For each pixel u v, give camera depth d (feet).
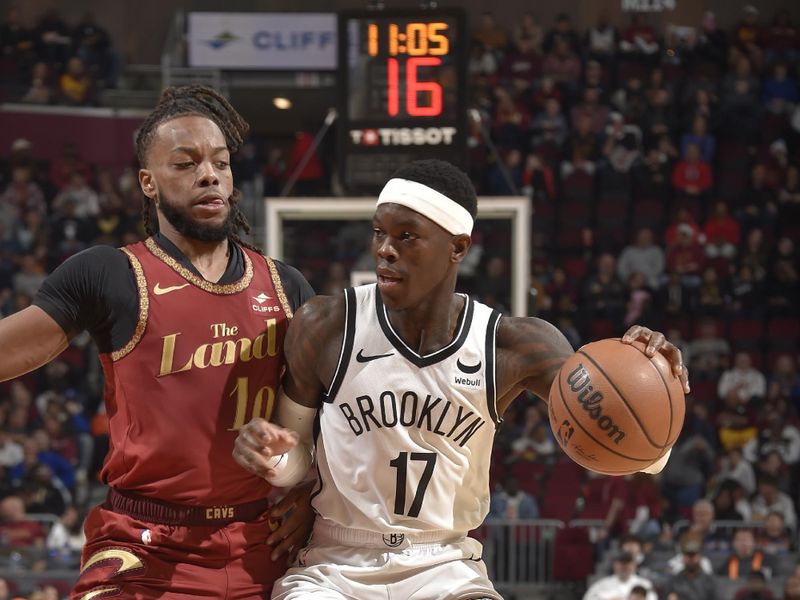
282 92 62.95
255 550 11.97
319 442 11.76
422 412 11.28
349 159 30.17
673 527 41.34
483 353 11.40
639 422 10.46
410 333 11.38
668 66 64.34
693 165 59.98
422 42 29.94
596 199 59.00
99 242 55.83
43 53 62.39
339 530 11.84
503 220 47.55
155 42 68.23
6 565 38.01
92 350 49.24
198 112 11.86
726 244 56.90
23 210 56.80
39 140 59.47
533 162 58.13
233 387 11.76
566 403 10.68
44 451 43.60
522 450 44.78
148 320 11.54
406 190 11.04
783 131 63.00
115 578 11.35
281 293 12.29
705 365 51.55
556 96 61.98
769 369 53.21
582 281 55.88
